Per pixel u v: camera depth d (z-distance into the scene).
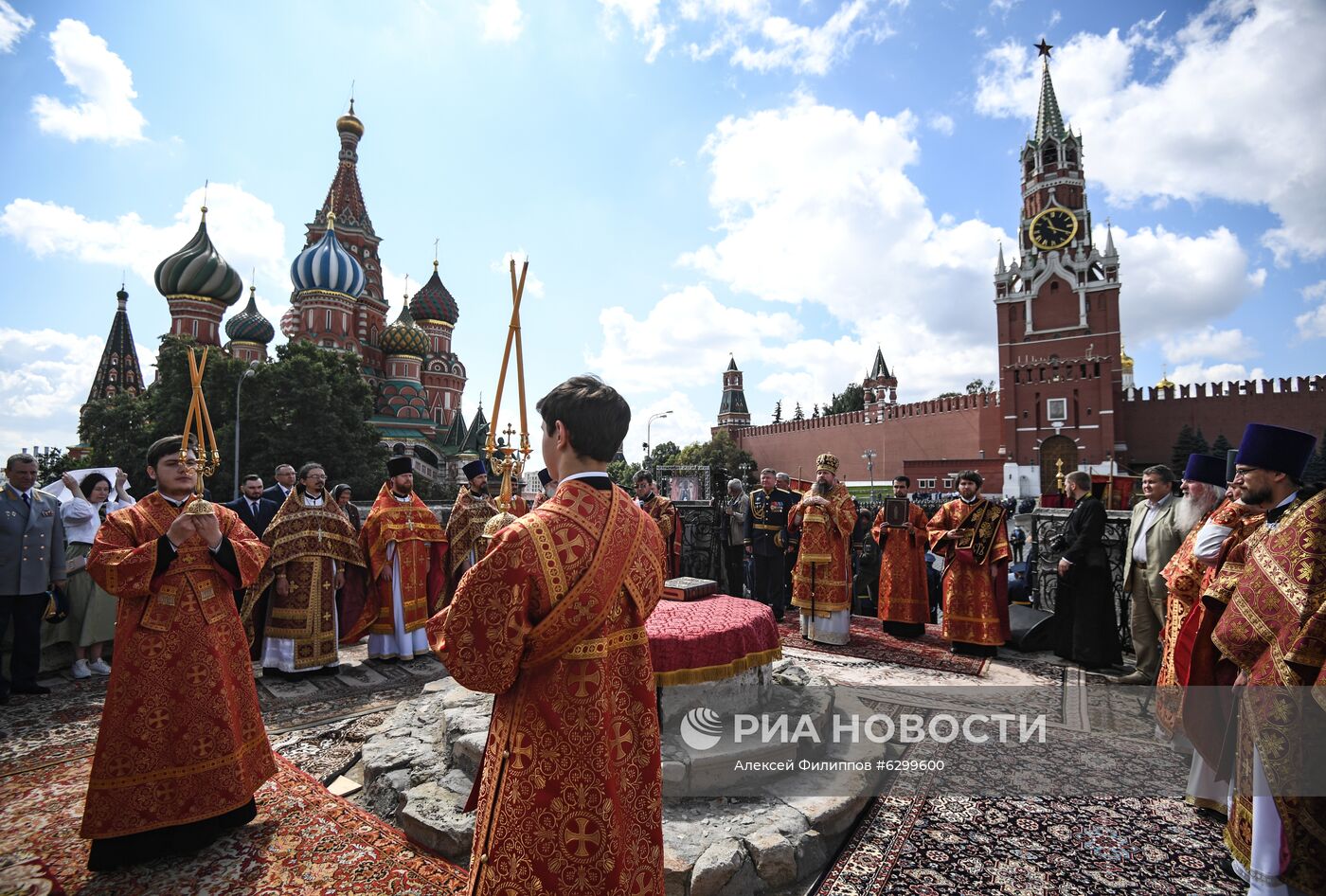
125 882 2.65
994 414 50.03
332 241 50.59
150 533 2.98
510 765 1.55
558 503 1.65
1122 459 45.69
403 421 50.84
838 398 93.88
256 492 6.67
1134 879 2.68
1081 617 6.00
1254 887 2.40
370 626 6.43
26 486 5.36
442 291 62.53
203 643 2.95
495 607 1.48
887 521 7.57
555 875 1.47
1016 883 2.65
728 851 2.63
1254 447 2.87
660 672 3.27
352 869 2.72
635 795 1.61
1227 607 2.79
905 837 3.01
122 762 2.74
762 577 8.43
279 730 4.51
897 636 7.36
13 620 5.44
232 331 50.69
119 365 56.69
